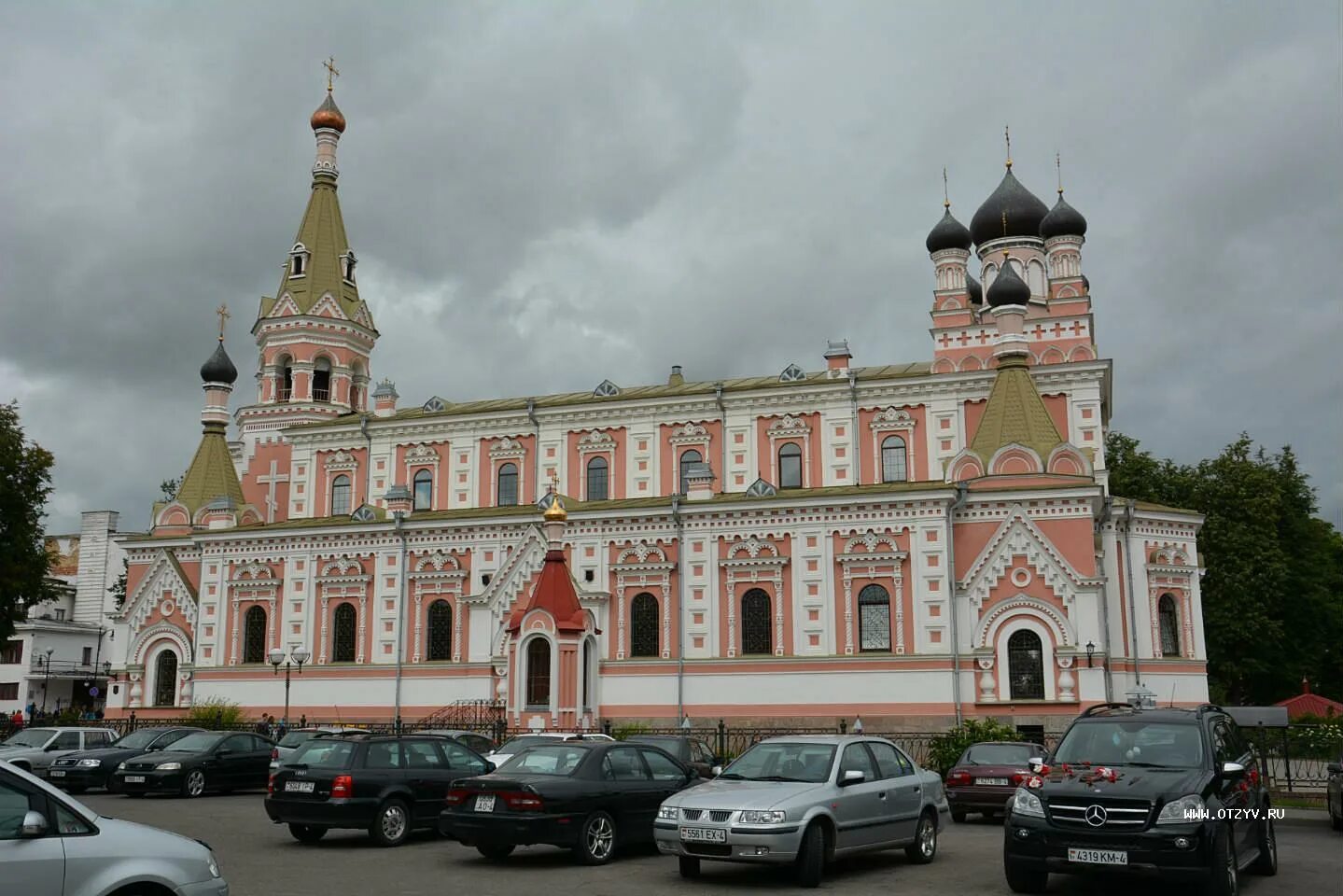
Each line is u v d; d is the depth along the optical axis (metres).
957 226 68.38
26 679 93.88
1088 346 60.28
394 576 57.22
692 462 62.09
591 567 53.53
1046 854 17.36
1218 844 16.72
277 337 72.88
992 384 57.88
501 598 54.16
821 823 19.22
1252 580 68.75
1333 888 19.16
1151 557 51.06
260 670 58.31
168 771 35.28
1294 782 39.31
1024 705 46.22
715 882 19.61
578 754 22.58
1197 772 17.69
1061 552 47.25
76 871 12.13
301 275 74.00
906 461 59.03
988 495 48.62
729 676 50.38
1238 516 71.19
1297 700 60.72
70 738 39.88
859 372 61.81
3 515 56.72
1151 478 75.88
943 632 47.84
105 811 31.61
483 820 21.17
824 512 50.50
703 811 18.94
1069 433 56.75
